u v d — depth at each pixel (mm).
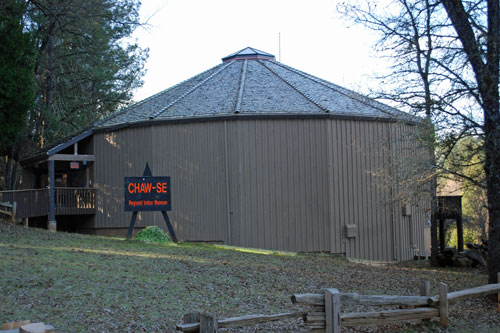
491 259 11906
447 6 12219
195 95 24109
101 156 24219
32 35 23000
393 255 22594
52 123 29547
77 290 10352
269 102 22328
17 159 29656
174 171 22000
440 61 13242
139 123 22594
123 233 23312
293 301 7277
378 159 22234
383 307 11211
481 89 11750
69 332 8000
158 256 15422
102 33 29656
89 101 37344
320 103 22141
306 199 21172
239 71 26828
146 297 10359
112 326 8445
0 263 12141
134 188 18734
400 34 14430
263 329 8828
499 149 11641
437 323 9055
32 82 22453
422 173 15352
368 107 22672
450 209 20453
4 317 8383
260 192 21125
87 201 24047
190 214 21688
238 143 21234
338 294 7473
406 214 23000
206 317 6422
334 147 21438
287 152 21250
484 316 10117
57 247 15711
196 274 13055
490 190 11906
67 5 25594
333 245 21109
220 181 21406
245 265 15227
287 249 20984
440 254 20453
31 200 21984
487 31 12008
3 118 21078
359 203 21766
